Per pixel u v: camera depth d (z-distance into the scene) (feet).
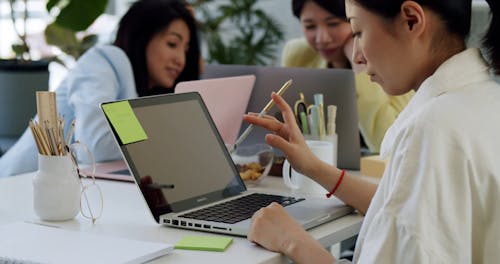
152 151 5.21
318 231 4.92
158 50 8.69
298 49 10.87
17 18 14.93
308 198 5.69
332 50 9.88
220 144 5.85
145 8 8.62
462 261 3.80
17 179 6.50
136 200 5.70
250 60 15.02
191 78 9.04
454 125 3.88
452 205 3.81
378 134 9.30
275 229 4.49
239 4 15.21
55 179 4.99
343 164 7.06
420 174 3.84
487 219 3.94
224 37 16.44
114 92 8.07
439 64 4.31
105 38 15.05
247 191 5.88
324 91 6.96
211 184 5.52
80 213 5.25
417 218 3.78
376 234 3.94
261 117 5.63
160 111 5.48
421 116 3.96
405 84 4.40
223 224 4.73
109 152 7.30
